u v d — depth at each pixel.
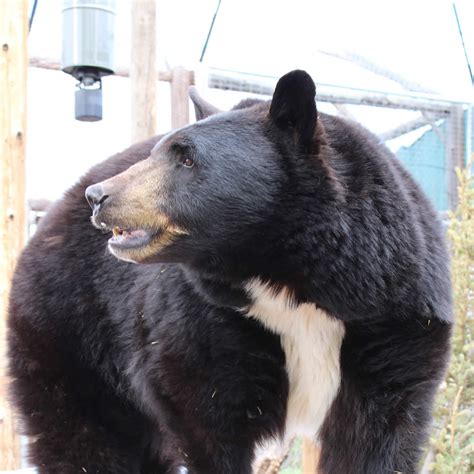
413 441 3.54
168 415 3.76
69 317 4.37
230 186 3.35
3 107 6.30
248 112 3.54
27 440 4.62
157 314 3.70
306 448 5.56
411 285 3.37
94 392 4.43
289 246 3.37
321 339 3.64
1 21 6.30
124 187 3.41
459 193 6.01
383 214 3.34
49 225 4.58
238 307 3.55
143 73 6.37
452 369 5.50
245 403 3.69
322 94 7.33
